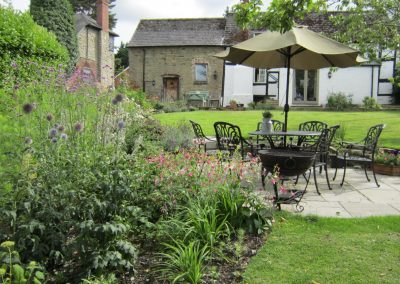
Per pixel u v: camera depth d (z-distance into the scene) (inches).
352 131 410.6
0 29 244.1
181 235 119.6
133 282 104.1
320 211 168.1
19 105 180.9
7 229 103.3
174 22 928.3
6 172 114.0
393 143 339.6
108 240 103.2
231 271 110.0
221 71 856.3
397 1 371.2
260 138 360.5
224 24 907.4
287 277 106.2
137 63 894.4
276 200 160.2
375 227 143.5
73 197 108.2
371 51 391.2
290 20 174.2
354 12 404.2
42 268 95.3
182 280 102.1
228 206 135.8
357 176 248.7
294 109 727.1
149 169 143.3
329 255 119.1
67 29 515.8
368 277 105.8
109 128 199.0
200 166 156.6
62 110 184.1
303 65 296.4
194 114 599.5
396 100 771.4
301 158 171.0
